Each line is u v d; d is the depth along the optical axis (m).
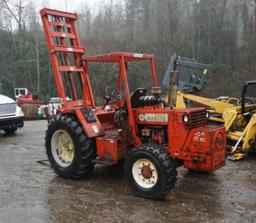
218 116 8.97
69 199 5.27
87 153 6.05
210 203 5.07
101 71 27.66
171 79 5.69
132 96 5.82
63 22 6.97
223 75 28.55
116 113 6.03
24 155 8.12
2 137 10.62
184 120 5.22
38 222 4.48
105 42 37.12
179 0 35.66
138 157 5.30
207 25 33.47
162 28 32.41
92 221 4.50
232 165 7.12
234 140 7.91
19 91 26.59
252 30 32.22
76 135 6.05
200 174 6.49
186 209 4.86
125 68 6.11
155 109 5.67
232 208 4.89
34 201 5.19
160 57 29.03
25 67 36.34
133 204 5.05
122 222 4.47
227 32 33.41
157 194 5.12
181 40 31.00
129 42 35.78
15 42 38.16
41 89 36.00
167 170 5.07
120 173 6.57
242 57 30.56
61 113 6.43
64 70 6.62
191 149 5.24
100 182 6.07
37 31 37.19
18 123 10.87
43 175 6.51
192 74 10.27
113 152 5.83
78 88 7.58
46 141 6.54
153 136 5.65
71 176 6.19
